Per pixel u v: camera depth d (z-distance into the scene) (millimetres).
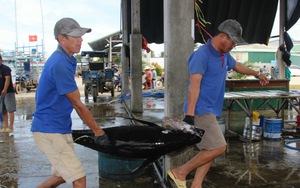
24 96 16547
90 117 2750
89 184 4164
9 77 7152
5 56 22922
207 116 3154
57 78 2684
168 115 4191
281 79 9500
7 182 4238
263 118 6500
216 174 4461
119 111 10539
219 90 3203
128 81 13023
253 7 11312
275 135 6320
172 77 4148
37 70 20422
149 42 11625
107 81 14875
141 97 9742
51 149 2832
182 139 2865
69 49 2803
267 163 4934
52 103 2795
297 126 7062
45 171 4652
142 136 2867
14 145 6160
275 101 9859
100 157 4406
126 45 12227
